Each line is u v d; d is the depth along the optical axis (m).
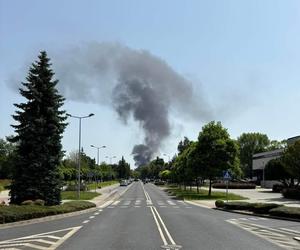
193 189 87.44
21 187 37.44
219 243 14.78
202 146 63.44
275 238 16.84
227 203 35.47
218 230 19.30
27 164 37.84
